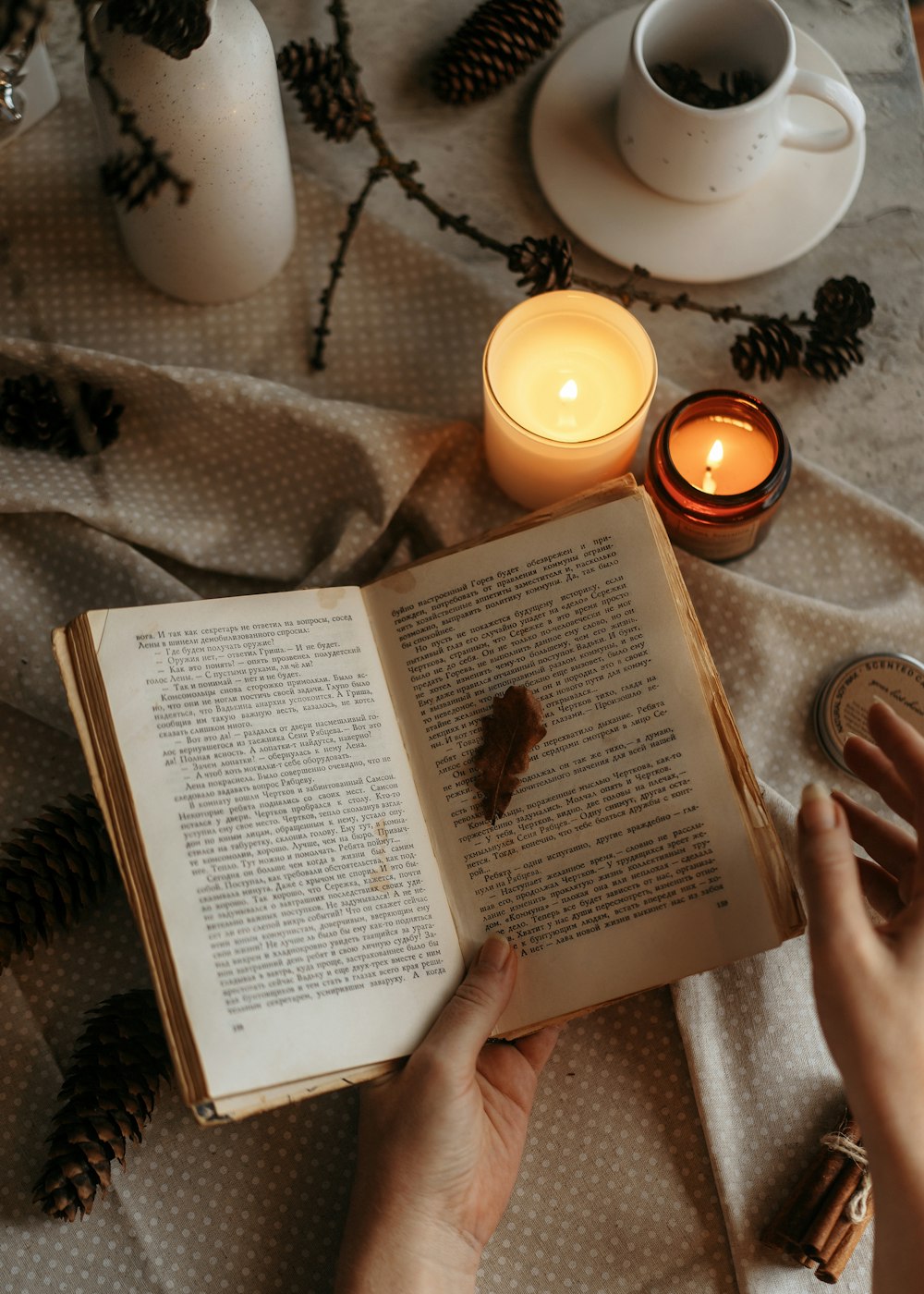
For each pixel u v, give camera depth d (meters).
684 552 0.89
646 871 0.73
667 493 0.83
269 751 0.72
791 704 0.90
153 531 0.89
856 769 0.76
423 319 0.95
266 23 0.98
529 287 0.96
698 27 0.89
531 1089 0.78
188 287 0.91
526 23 0.93
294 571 0.91
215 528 0.91
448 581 0.77
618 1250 0.79
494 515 0.93
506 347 0.88
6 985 0.82
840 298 0.88
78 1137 0.74
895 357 0.95
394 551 0.93
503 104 0.99
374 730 0.75
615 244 0.93
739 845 0.73
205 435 0.91
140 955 0.83
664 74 0.92
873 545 0.92
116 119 0.75
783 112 0.87
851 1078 0.58
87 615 0.71
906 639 0.89
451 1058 0.69
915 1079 0.57
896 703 0.87
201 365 0.93
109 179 0.70
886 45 1.02
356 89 0.87
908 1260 0.55
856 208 0.98
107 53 0.71
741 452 0.88
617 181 0.94
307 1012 0.67
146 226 0.83
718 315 0.91
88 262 0.94
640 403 0.82
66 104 0.96
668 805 0.73
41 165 0.95
